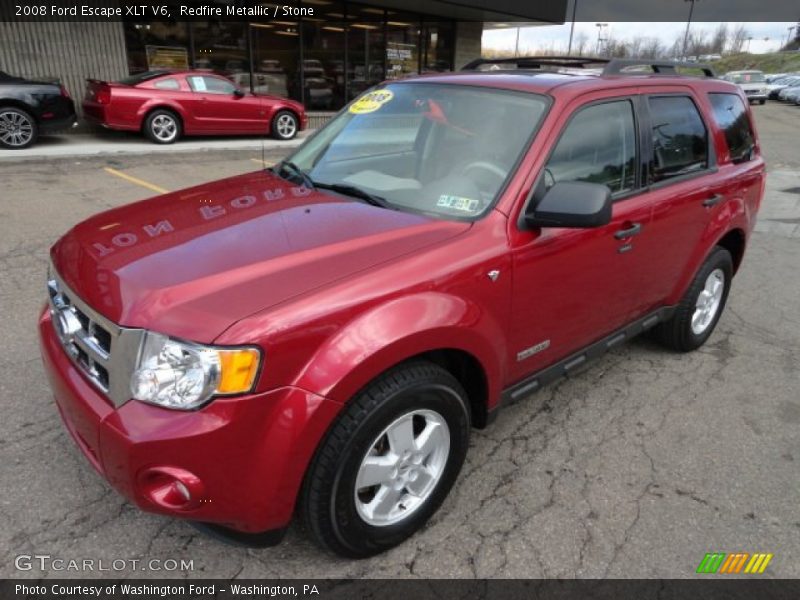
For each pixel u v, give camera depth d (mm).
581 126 2934
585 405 3619
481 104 3008
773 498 2879
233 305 1982
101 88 12062
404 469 2398
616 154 3156
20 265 5340
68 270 2412
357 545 2326
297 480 2059
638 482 2949
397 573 2365
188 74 12805
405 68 19453
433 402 2357
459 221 2590
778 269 6477
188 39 15000
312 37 17141
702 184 3730
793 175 12797
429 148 3006
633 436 3322
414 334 2178
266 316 1955
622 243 3143
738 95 4375
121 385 1999
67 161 10609
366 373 2082
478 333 2445
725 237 4277
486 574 2379
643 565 2457
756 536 2637
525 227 2625
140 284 2100
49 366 2389
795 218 8883
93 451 2096
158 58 14688
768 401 3738
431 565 2410
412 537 2545
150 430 1905
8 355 3781
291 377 1991
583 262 2928
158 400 1936
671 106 3602
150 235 2471
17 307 4477
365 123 3363
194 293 2027
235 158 11711
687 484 2949
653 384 3889
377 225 2510
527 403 3623
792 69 71938
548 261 2730
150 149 11852
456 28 20250
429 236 2457
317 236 2391
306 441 2016
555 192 2533
